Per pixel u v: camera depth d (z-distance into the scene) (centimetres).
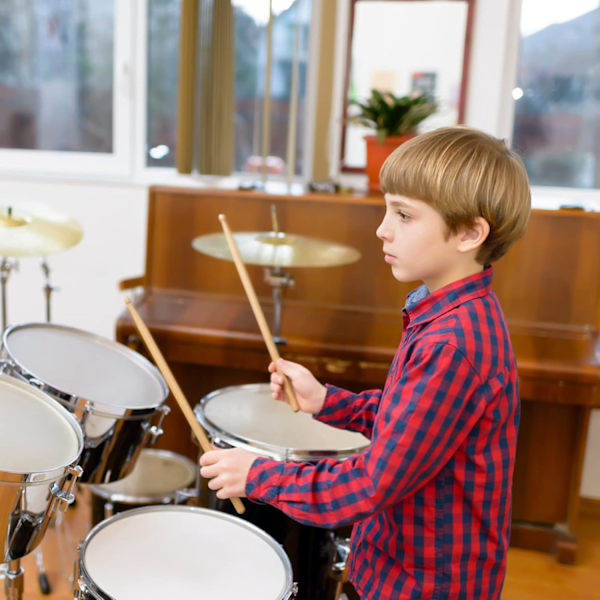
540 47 248
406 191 90
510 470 95
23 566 188
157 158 273
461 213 87
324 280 215
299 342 194
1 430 112
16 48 273
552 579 201
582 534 228
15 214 191
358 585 104
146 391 149
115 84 270
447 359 86
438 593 95
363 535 104
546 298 204
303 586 136
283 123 267
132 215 261
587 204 230
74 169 276
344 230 214
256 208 218
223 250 185
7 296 273
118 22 264
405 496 89
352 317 209
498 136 253
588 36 244
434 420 86
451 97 250
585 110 249
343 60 255
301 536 134
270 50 233
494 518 95
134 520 116
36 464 106
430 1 246
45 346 150
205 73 234
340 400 117
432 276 94
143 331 120
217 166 242
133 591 98
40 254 180
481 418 90
